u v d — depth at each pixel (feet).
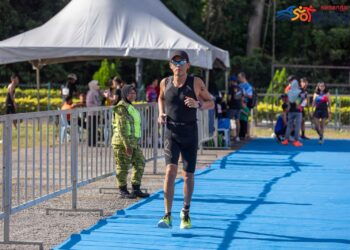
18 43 66.23
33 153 30.73
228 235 30.19
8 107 90.68
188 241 28.81
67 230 31.22
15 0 148.15
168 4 155.12
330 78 166.09
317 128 84.48
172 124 30.53
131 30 66.59
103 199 40.16
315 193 43.57
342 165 61.05
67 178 35.01
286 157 67.77
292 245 28.40
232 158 65.92
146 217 34.12
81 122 36.94
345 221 33.96
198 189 44.88
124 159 40.11
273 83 126.52
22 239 29.19
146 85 156.46
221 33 164.76
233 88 83.35
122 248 27.30
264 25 172.14
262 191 44.19
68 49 65.51
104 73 123.03
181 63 30.19
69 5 71.00
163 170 54.70
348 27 164.45
